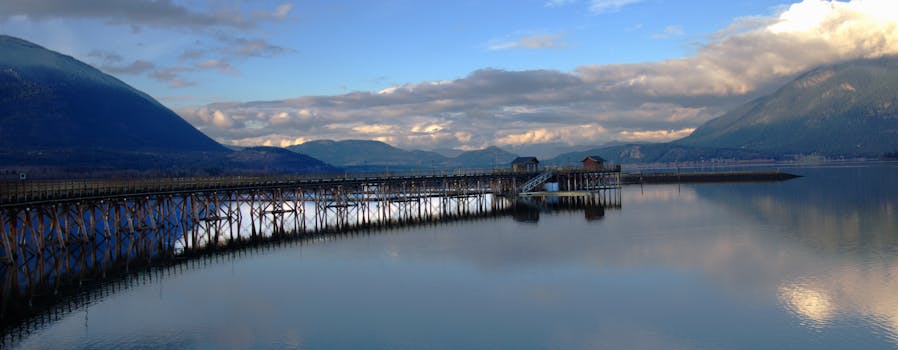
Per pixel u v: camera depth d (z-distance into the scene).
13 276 36.25
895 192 91.00
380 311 30.39
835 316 28.53
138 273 38.06
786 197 87.94
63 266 39.66
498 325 28.31
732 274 36.56
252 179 67.50
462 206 83.50
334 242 49.72
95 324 28.05
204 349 25.38
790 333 26.59
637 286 34.31
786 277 35.53
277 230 58.75
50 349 24.97
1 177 147.25
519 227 57.69
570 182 104.62
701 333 26.95
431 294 33.38
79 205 44.22
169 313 29.81
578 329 27.72
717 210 71.38
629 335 26.91
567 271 38.06
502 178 96.06
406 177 81.44
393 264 40.66
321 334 27.20
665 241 48.59
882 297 31.03
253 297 32.78
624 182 137.25
